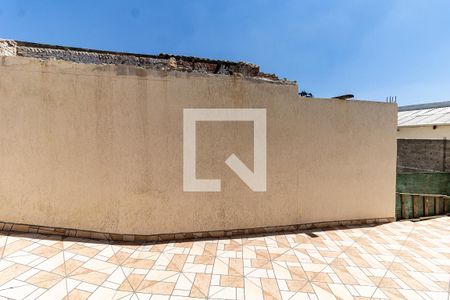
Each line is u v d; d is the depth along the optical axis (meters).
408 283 3.16
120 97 3.79
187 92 4.04
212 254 3.72
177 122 4.02
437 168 8.46
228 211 4.38
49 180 3.80
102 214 3.88
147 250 3.71
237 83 4.31
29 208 3.81
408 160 9.52
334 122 5.00
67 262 3.20
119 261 3.36
